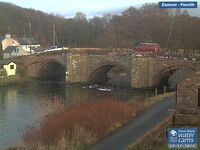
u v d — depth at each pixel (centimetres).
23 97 7012
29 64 9600
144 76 7862
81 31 16388
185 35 11212
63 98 6819
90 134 3186
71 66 8900
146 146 2655
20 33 16100
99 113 3784
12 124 4875
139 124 3650
